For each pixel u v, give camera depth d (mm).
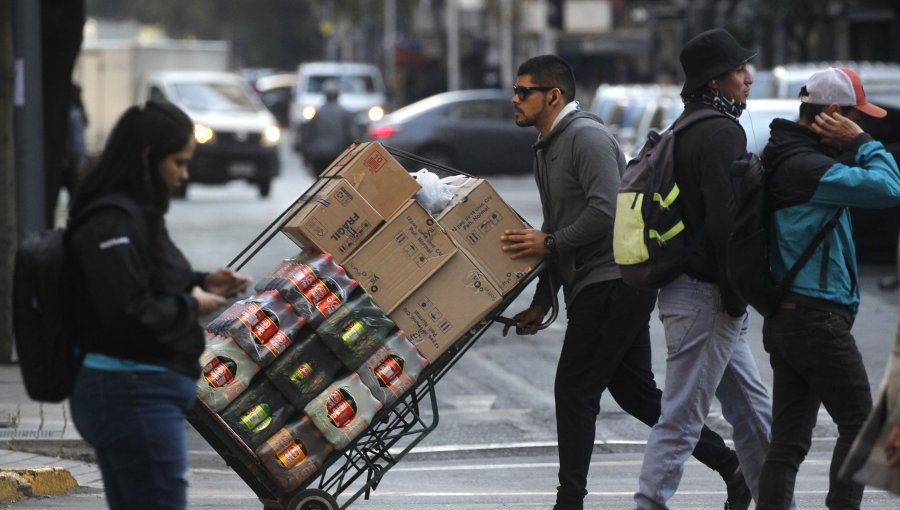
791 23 92750
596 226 16719
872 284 42906
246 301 16266
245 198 79438
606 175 16797
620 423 26297
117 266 11047
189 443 25328
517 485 21406
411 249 16531
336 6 183125
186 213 68062
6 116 29609
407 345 16422
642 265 15484
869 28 102500
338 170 16906
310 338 16109
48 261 11164
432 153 81375
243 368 15883
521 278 17031
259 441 15953
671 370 16000
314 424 16094
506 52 146250
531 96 17344
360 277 16422
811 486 20859
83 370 11375
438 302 16641
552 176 17312
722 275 15250
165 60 94000
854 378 14773
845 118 14812
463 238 16891
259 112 78875
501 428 25938
